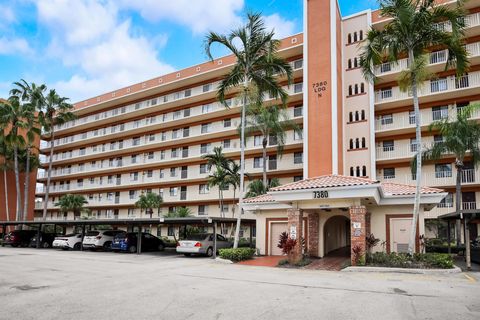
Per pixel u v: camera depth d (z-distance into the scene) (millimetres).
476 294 10023
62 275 13836
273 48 21922
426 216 29922
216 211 43594
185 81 47344
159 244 29172
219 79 45844
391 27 17672
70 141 60188
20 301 9047
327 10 32125
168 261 20016
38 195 63469
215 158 34094
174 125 49062
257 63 22016
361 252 16078
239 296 9734
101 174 55938
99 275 13922
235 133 43281
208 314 7789
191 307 8430
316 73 31266
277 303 8859
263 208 23453
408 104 32281
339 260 19281
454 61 18297
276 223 23391
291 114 38562
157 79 50500
